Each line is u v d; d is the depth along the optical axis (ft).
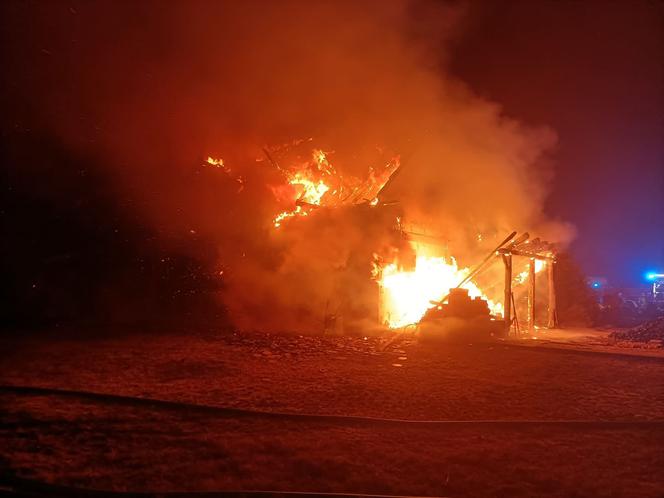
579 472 20.99
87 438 23.44
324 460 21.48
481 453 22.66
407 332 60.70
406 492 19.22
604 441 24.47
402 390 33.14
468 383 35.47
